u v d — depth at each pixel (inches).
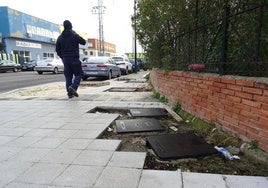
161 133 164.7
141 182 98.3
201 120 174.9
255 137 123.4
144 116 205.3
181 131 167.9
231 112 141.7
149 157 124.6
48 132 161.8
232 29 148.9
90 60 616.7
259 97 120.4
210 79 162.6
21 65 1263.5
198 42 194.2
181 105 214.5
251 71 135.8
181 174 104.9
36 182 99.1
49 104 257.6
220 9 169.0
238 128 136.0
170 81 245.6
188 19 212.7
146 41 312.8
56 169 109.9
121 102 265.3
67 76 295.1
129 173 105.7
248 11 135.6
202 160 121.3
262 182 98.4
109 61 642.8
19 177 103.3
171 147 132.9
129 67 909.8
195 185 96.1
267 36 129.6
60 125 177.6
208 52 176.6
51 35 1701.5
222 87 149.6
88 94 331.3
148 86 419.8
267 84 115.1
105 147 134.9
